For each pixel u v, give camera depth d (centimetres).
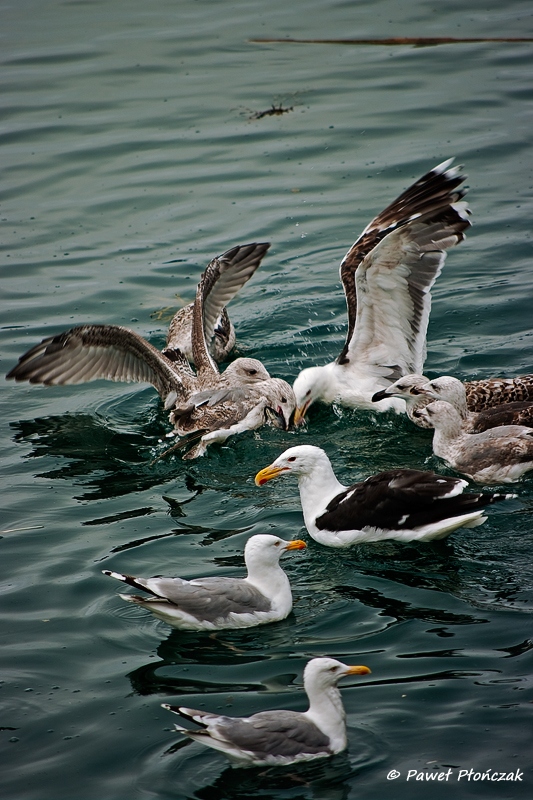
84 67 2834
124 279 2005
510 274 1927
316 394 1627
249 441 1538
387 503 1205
